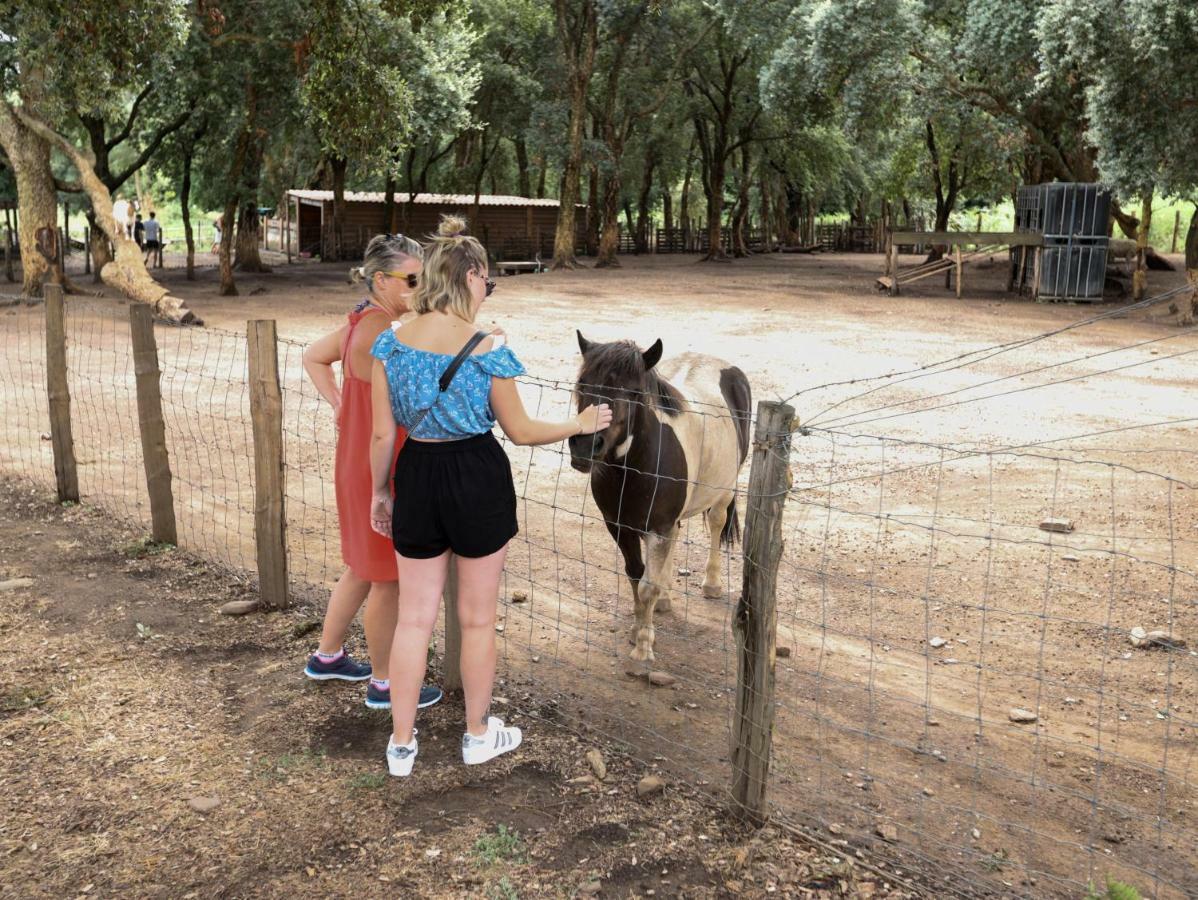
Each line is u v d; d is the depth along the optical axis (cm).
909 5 2623
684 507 505
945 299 2550
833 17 2614
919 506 792
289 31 2381
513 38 3856
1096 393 1280
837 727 439
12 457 898
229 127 2692
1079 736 435
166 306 1906
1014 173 3772
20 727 406
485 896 306
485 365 336
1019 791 390
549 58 3759
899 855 337
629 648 521
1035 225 2573
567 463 922
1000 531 724
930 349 1670
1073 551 677
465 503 344
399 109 2005
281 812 348
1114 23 1903
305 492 828
